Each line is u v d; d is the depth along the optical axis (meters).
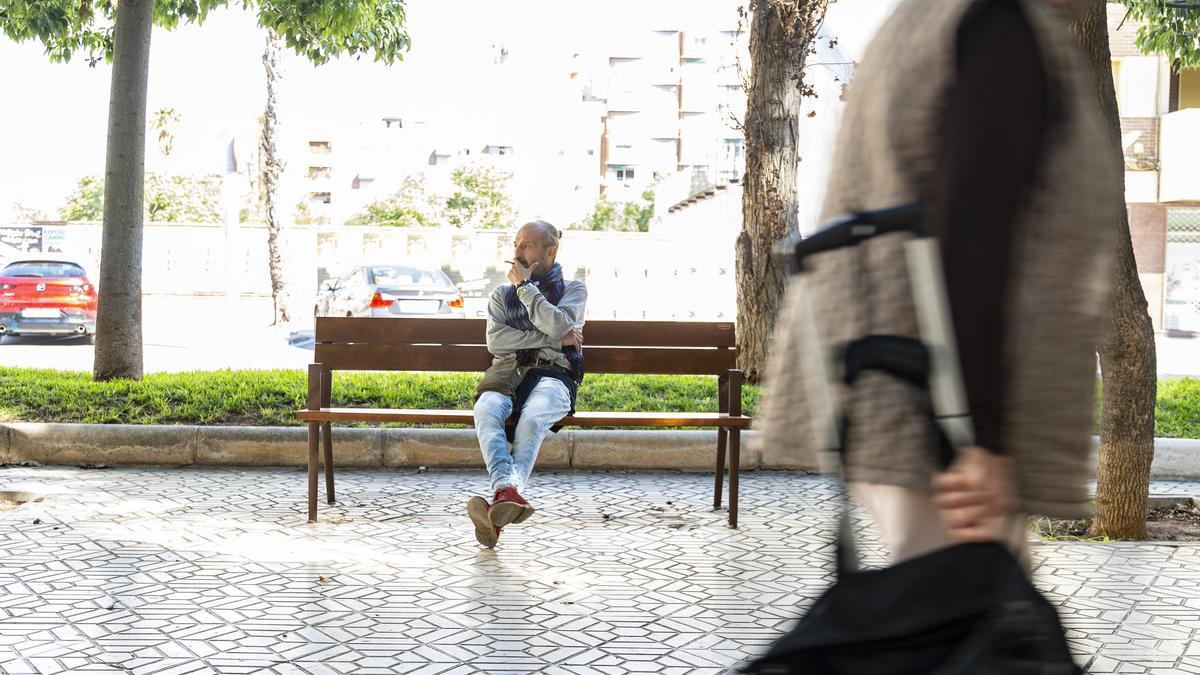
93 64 13.78
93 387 10.05
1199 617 5.01
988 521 1.47
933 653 1.46
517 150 102.38
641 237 36.50
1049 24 1.50
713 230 34.00
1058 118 1.49
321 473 8.53
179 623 4.79
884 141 1.55
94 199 82.69
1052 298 1.47
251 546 6.20
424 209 67.00
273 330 25.27
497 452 6.17
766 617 5.00
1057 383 1.46
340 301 23.81
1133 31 30.94
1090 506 1.50
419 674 4.20
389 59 14.59
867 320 1.55
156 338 22.59
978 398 1.44
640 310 36.16
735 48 11.85
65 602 5.07
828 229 1.61
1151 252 31.80
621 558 6.07
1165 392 11.33
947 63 1.50
